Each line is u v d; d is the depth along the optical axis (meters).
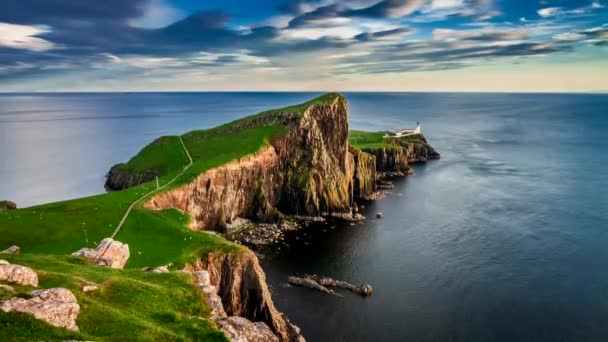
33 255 53.09
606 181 180.50
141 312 41.22
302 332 72.38
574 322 74.44
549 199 152.25
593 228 121.00
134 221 89.00
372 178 173.12
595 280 89.25
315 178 149.38
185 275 53.84
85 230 82.50
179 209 108.12
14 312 30.70
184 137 192.12
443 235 117.62
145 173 154.25
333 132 161.88
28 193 159.75
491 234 117.31
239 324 45.34
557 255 102.25
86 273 47.88
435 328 73.19
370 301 82.00
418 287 87.31
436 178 194.62
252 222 137.75
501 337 70.56
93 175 190.62
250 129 172.38
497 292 84.69
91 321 35.59
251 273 71.56
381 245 111.62
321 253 106.69
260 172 145.38
